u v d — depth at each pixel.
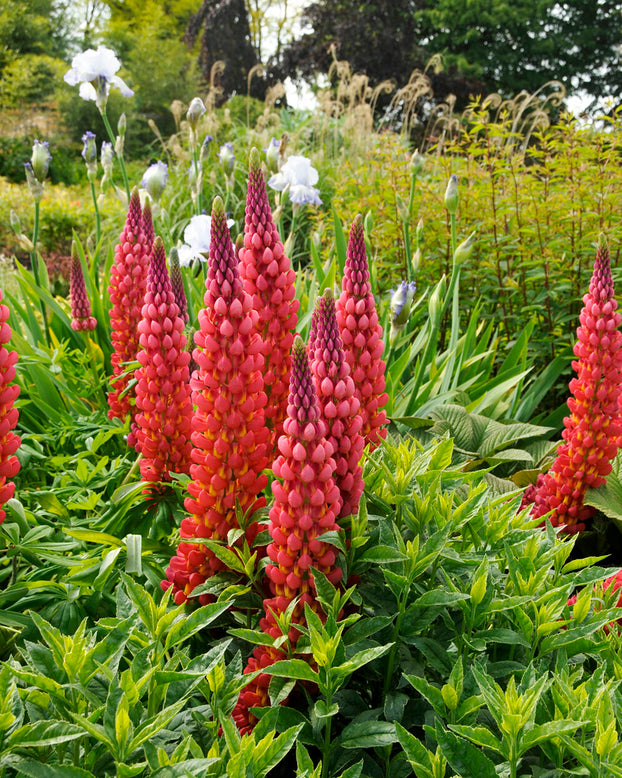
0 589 2.56
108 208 12.22
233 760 1.15
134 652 1.45
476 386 4.46
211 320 1.84
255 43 30.95
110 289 3.58
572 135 5.26
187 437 2.64
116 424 3.63
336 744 1.43
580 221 5.09
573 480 3.04
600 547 3.17
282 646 1.61
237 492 1.92
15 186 14.77
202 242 3.89
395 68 22.06
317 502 1.56
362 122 10.55
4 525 2.25
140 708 1.32
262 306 2.18
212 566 1.93
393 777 1.49
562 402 5.24
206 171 8.95
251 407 1.87
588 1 27.61
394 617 1.62
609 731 1.20
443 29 26.45
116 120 22.27
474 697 1.36
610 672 1.66
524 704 1.25
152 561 2.44
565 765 1.46
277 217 4.36
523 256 5.33
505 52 27.03
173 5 40.47
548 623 1.54
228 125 12.87
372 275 4.54
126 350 3.62
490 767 1.24
